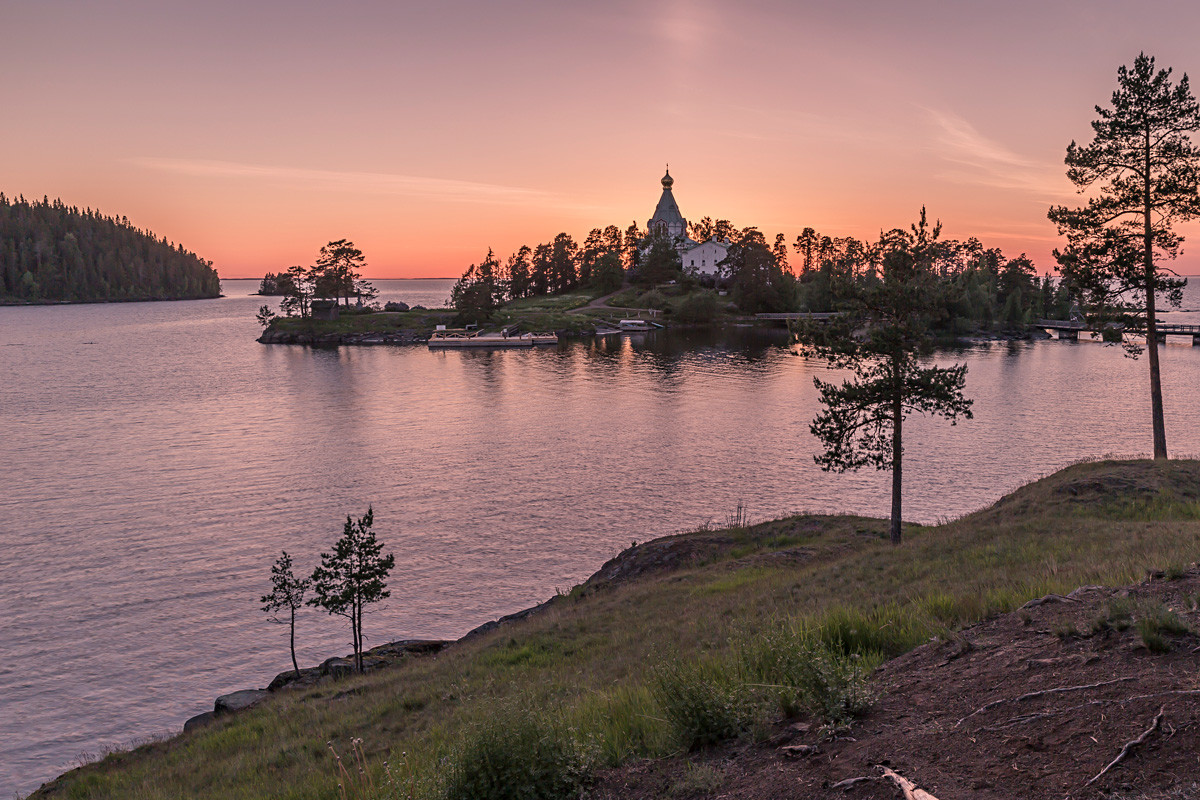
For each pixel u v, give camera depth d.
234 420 80.69
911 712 6.87
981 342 151.50
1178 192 32.22
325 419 80.94
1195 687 5.46
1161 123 32.81
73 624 33.81
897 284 29.03
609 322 188.75
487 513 48.56
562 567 39.66
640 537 43.84
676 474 57.25
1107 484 27.41
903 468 56.66
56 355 144.25
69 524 46.72
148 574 39.19
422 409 86.38
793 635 9.78
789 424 74.94
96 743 25.08
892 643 10.32
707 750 7.73
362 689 22.56
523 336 166.38
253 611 35.03
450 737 13.27
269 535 44.84
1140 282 34.41
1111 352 132.12
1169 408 76.75
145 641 32.31
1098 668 6.42
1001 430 68.38
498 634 26.22
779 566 28.77
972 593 12.00
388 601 35.91
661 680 9.15
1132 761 4.77
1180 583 8.64
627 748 8.47
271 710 22.08
